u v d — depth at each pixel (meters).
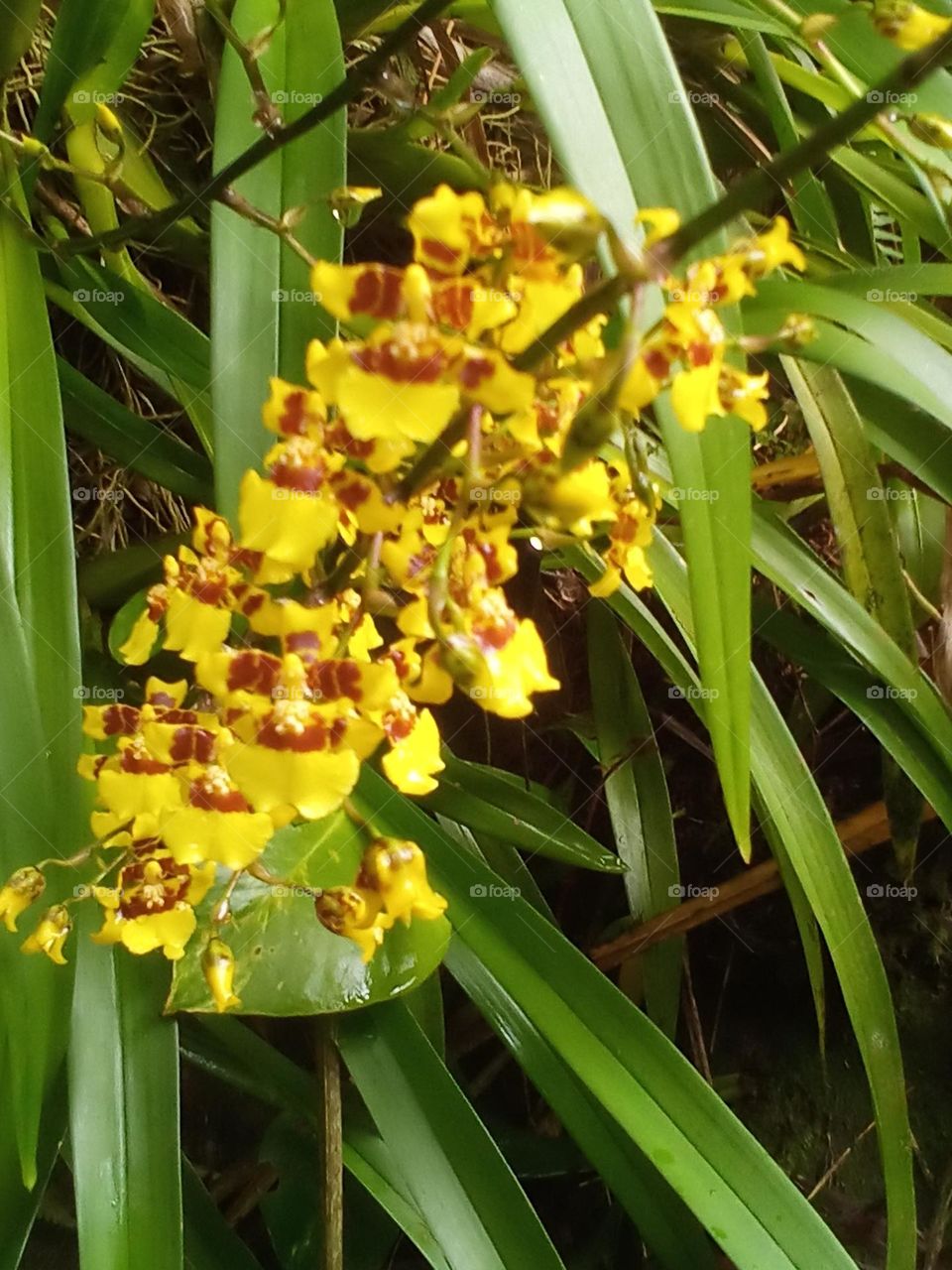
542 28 0.28
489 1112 0.59
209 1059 0.45
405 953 0.38
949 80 0.35
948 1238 0.56
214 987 0.30
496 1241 0.38
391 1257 0.51
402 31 0.30
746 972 0.64
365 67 0.30
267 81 0.37
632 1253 0.54
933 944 0.62
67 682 0.32
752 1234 0.36
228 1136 0.56
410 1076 0.40
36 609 0.33
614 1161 0.42
